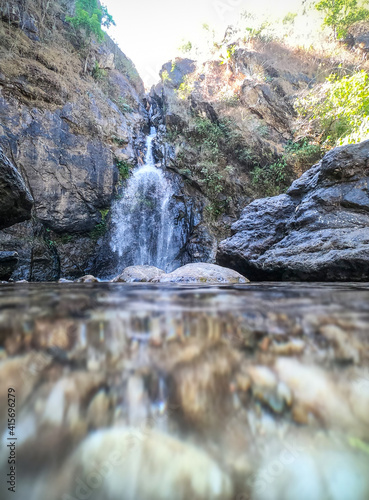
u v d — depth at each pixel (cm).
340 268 363
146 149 1177
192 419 43
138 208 984
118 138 1008
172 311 87
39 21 922
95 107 957
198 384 49
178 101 1204
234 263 556
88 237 888
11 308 90
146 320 76
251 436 41
